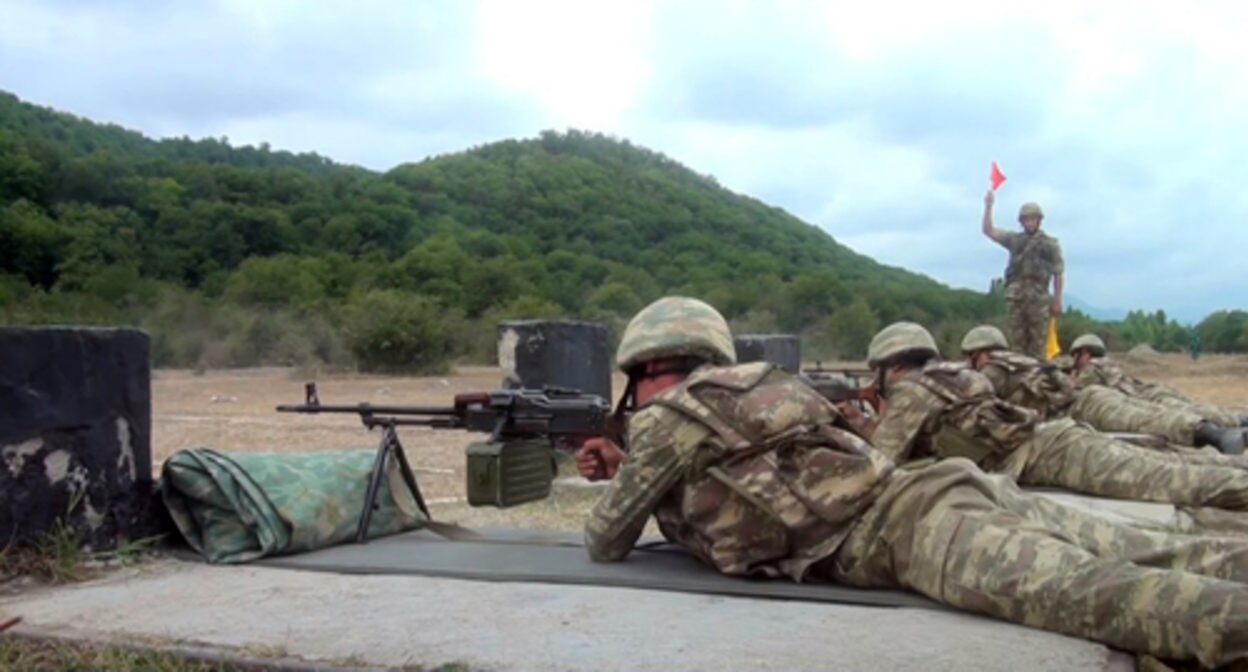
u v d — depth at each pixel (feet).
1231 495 23.12
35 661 12.55
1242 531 21.86
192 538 17.62
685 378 15.55
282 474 17.93
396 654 12.01
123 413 17.47
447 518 25.88
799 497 14.28
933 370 24.32
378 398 65.77
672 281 224.94
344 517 18.39
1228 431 31.37
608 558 16.21
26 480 16.03
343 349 105.09
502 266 179.01
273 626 13.25
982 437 24.20
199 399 65.26
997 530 12.94
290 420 51.55
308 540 17.61
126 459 17.48
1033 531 12.89
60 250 148.25
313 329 112.47
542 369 33.17
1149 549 13.65
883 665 11.11
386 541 18.83
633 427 15.29
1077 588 11.92
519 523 25.16
